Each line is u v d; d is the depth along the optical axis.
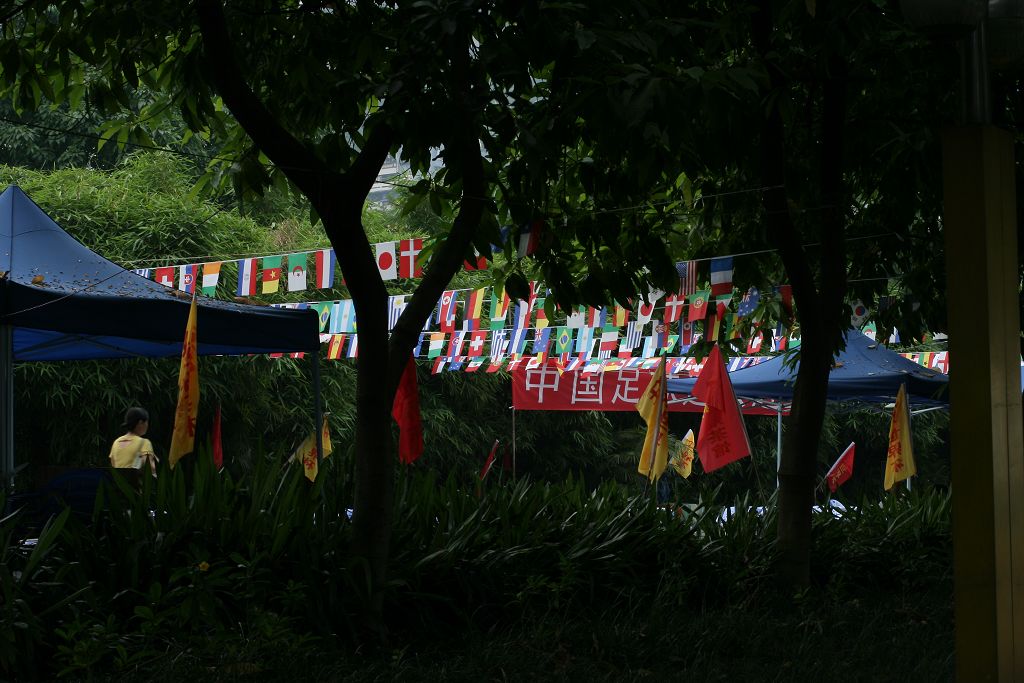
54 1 8.09
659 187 11.52
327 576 7.59
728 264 10.91
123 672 6.34
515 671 7.06
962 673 4.88
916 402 16.83
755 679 7.16
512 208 8.77
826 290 9.93
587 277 9.98
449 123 7.08
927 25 5.03
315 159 7.51
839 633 8.64
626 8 7.31
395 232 23.89
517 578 8.51
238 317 9.30
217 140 9.60
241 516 7.66
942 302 12.25
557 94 7.48
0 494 7.52
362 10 7.97
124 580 7.10
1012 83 9.53
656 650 7.70
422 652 7.54
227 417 21.03
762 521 11.23
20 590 6.56
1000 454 4.92
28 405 19.41
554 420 26.88
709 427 10.74
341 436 22.70
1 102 23.41
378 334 7.67
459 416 25.20
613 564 9.11
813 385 9.88
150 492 7.75
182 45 8.38
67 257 9.27
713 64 8.33
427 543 8.62
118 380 19.64
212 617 6.76
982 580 4.85
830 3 8.10
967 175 4.93
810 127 10.14
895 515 12.92
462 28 6.81
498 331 15.02
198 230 20.28
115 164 23.00
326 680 6.58
